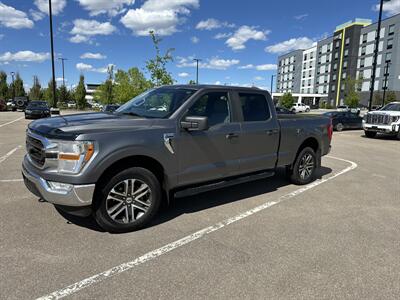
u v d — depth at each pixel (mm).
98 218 3770
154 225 4203
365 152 11305
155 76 19766
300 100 93438
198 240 3783
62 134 3518
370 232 4109
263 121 5363
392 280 3025
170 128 4137
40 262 3182
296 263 3299
